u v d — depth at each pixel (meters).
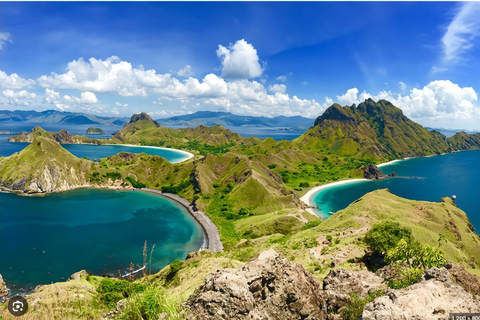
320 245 87.31
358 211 121.75
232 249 103.38
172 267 76.81
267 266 21.88
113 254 111.88
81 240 125.06
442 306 17.14
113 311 21.08
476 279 27.45
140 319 18.25
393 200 136.62
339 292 24.47
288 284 21.33
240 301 17.98
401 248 47.44
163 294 19.64
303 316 20.58
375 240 65.44
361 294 24.27
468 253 105.88
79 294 46.34
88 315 29.86
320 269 61.84
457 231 116.50
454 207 143.38
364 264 65.06
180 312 17.66
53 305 21.73
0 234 128.88
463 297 18.12
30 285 87.12
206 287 19.81
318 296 22.80
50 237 127.25
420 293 17.94
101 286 60.50
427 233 102.62
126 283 62.25
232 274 19.94
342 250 75.75
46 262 102.62
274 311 19.78
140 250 116.69
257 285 20.33
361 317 17.62
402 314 16.12
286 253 79.00
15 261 102.50
